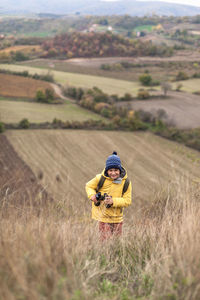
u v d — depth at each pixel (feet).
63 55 576.20
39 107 283.18
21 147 167.12
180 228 9.94
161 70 533.14
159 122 225.76
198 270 7.24
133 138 188.24
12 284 5.98
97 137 190.80
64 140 183.32
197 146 160.76
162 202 12.58
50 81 396.37
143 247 10.82
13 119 233.96
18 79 367.86
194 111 286.25
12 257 6.59
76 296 6.24
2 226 9.56
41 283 6.02
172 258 8.07
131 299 7.63
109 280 9.02
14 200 10.57
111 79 448.65
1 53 531.91
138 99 327.26
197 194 12.16
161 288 7.56
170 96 337.52
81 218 11.90
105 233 12.39
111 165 12.76
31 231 8.62
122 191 13.14
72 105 303.89
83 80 429.38
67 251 8.56
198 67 544.21
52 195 11.25
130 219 13.38
